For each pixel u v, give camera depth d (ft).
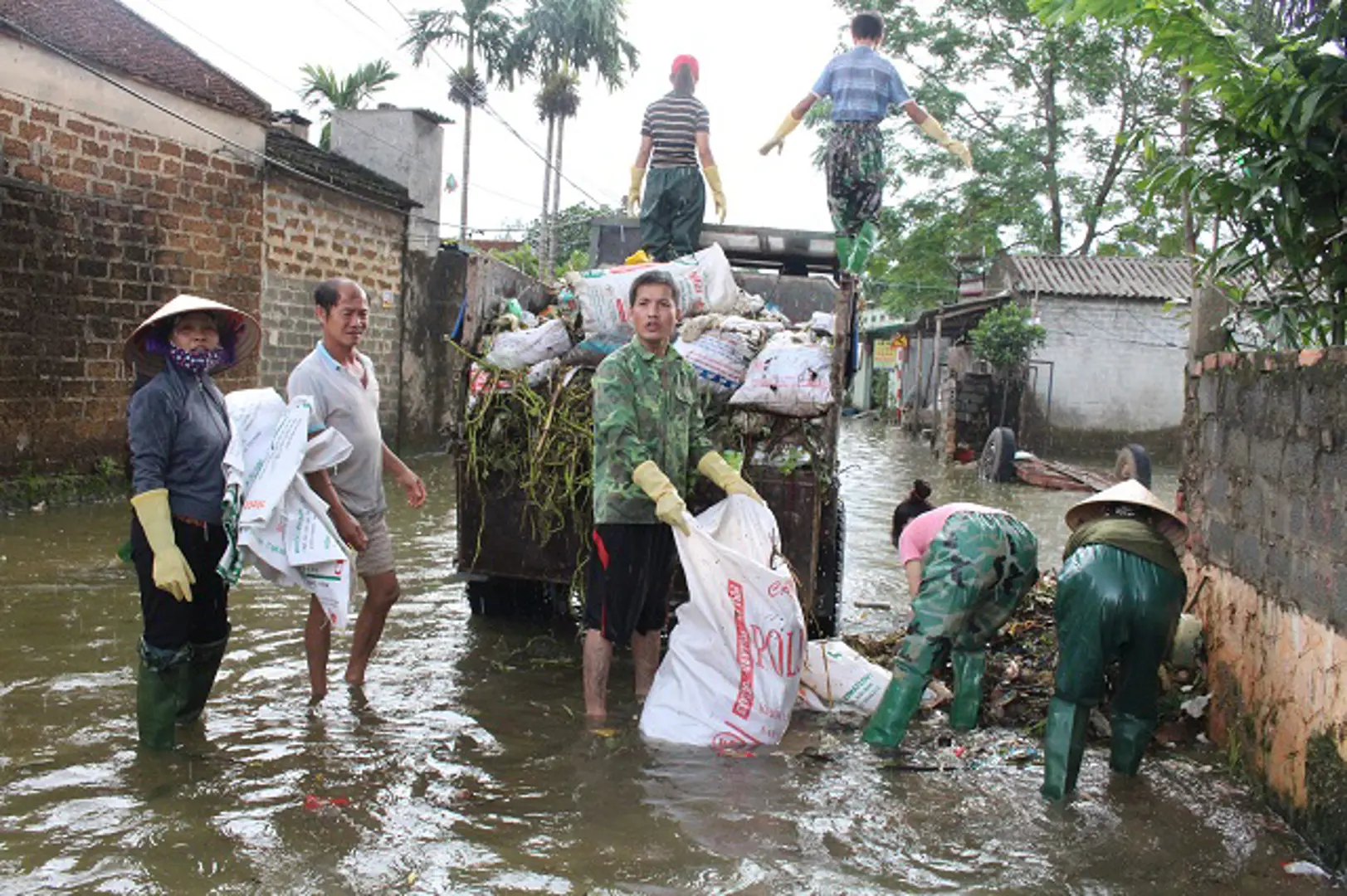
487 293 21.21
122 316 38.96
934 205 106.63
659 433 16.66
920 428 98.94
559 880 11.62
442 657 20.11
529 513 20.61
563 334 20.52
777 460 19.44
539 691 18.28
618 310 20.03
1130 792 14.71
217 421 15.06
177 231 41.34
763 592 15.83
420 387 61.52
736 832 13.00
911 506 24.67
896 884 11.80
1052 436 85.61
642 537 16.81
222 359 15.47
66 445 36.94
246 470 14.65
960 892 11.66
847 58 26.02
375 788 13.92
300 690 17.72
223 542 14.97
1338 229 17.06
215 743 15.31
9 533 30.58
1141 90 97.30
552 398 20.04
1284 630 14.16
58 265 36.11
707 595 15.96
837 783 14.67
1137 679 14.99
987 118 104.63
